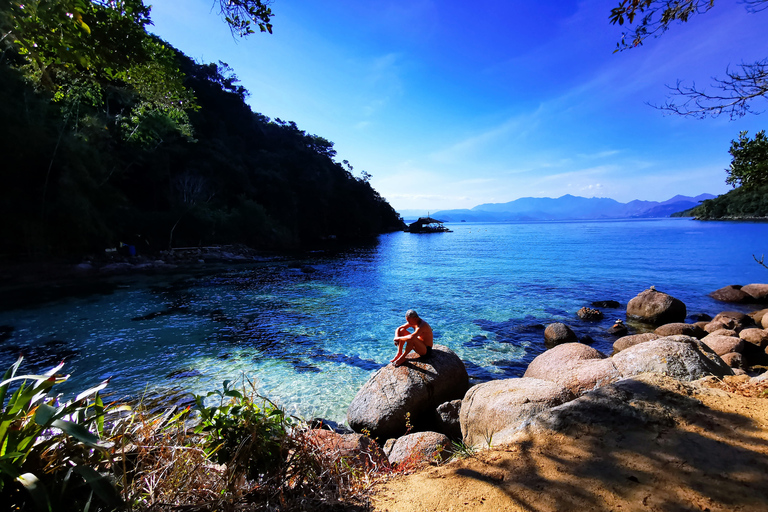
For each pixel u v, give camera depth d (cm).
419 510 226
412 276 2688
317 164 7462
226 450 232
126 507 181
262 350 1127
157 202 4247
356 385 884
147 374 934
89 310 1578
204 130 5506
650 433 281
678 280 2342
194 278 2503
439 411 632
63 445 192
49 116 2608
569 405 340
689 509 196
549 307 1711
